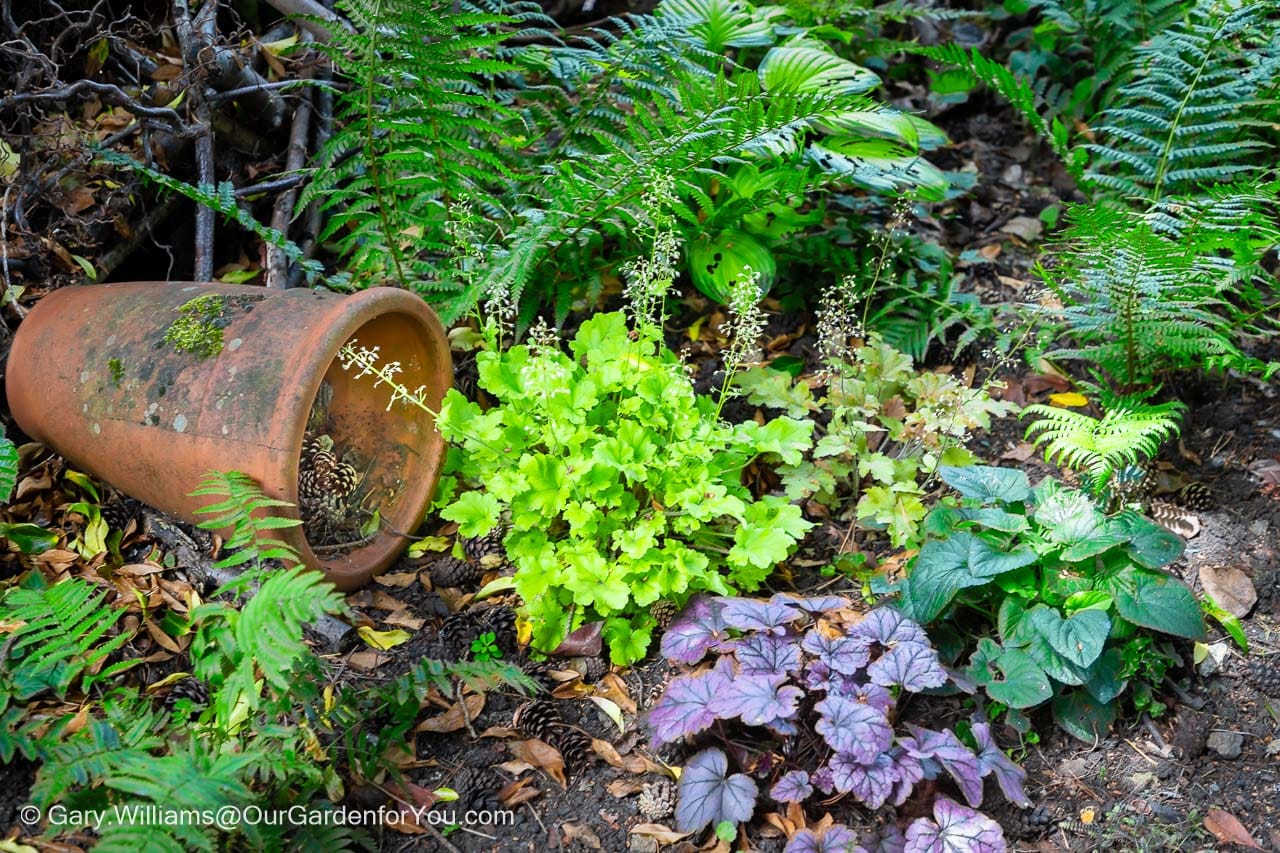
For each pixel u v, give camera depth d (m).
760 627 1.42
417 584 1.56
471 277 1.64
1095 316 1.65
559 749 1.42
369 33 1.56
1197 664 1.49
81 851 1.28
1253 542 1.59
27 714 1.34
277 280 1.72
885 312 1.83
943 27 2.28
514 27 2.03
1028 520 1.50
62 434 1.52
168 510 1.52
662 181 1.57
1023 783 1.41
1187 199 1.64
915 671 1.38
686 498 1.49
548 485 1.49
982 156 2.11
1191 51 1.81
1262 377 1.70
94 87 1.58
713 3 1.87
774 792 1.36
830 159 1.72
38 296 1.65
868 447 1.72
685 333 1.83
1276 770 1.42
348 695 1.37
